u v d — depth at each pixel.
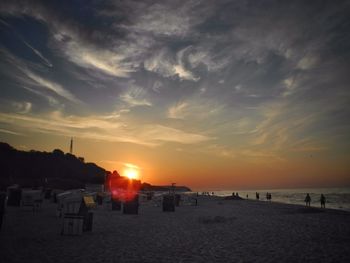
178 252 11.35
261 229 17.81
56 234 15.19
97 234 15.75
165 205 32.69
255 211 33.12
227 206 44.12
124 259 10.16
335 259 10.05
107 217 25.53
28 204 27.86
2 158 115.75
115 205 33.16
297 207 40.06
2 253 10.78
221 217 24.34
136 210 28.50
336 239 14.08
